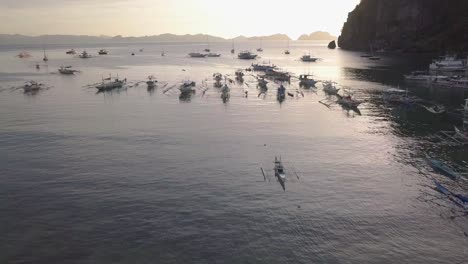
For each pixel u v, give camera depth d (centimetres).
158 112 10550
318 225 4694
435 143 7712
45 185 5809
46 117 10006
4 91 14062
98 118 9869
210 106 11344
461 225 4678
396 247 4266
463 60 18688
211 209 5069
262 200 5312
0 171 6344
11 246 4303
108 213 4978
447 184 5781
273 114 10281
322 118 9825
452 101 11719
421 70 19675
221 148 7419
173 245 4297
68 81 16762
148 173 6216
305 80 15525
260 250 4216
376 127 8944
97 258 4088
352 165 6556
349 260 4050
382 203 5222
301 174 6175
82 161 6762
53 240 4409
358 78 17400
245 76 18312
